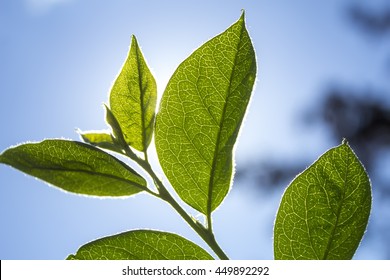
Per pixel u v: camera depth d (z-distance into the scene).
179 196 0.31
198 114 0.31
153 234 0.30
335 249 0.30
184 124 0.31
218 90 0.31
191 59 0.31
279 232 0.30
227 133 0.31
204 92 0.31
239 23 0.31
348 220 0.30
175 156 0.31
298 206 0.30
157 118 0.31
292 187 0.30
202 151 0.31
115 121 0.32
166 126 0.31
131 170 0.31
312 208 0.30
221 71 0.31
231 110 0.31
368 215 0.30
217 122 0.31
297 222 0.30
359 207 0.30
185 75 0.31
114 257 0.30
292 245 0.30
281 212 0.30
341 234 0.30
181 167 0.31
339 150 0.30
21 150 0.30
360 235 0.30
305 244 0.30
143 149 0.32
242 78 0.31
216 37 0.31
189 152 0.31
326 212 0.30
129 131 0.32
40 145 0.30
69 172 0.31
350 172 0.30
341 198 0.30
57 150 0.30
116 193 0.31
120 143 0.32
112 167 0.31
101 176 0.31
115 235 0.30
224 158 0.31
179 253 0.30
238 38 0.31
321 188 0.30
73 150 0.31
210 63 0.31
